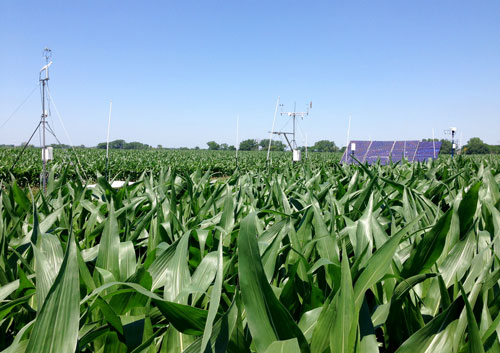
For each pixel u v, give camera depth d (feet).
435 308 4.93
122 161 115.96
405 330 4.69
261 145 339.98
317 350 3.76
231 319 3.51
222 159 147.74
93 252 6.73
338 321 3.44
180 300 4.31
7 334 5.38
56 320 3.17
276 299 3.37
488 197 9.94
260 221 8.21
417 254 5.06
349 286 3.45
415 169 20.53
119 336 4.28
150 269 5.58
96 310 4.84
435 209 8.68
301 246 6.50
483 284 4.29
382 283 5.59
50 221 7.74
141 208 10.56
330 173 18.33
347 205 9.37
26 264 5.70
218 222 8.00
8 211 8.54
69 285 3.29
